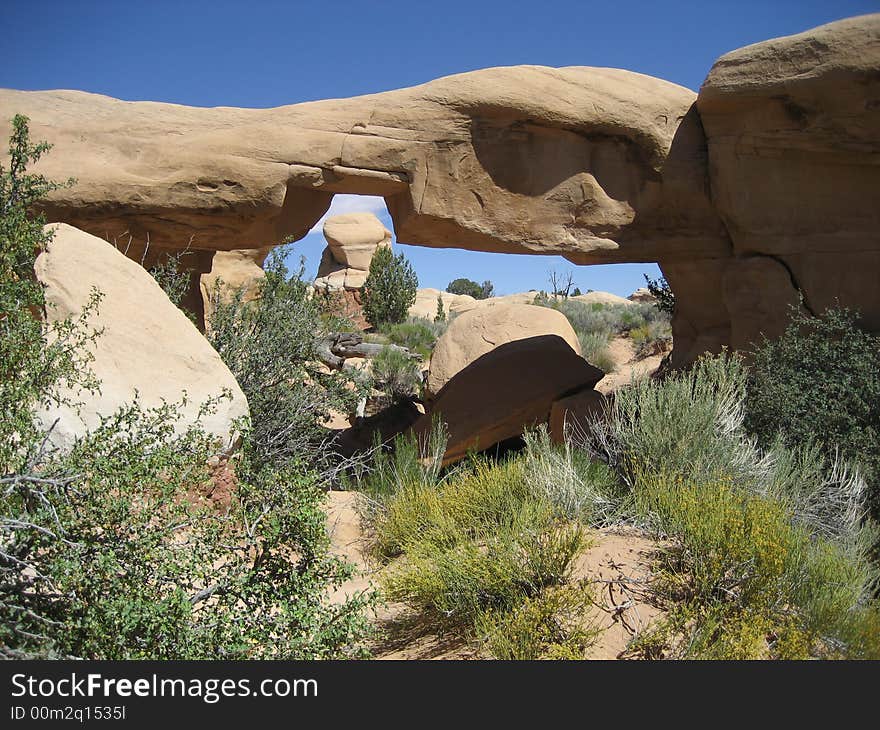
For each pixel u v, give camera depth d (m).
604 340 20.22
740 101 9.24
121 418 3.83
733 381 6.74
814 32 8.69
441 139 9.38
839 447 6.16
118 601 3.01
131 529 3.34
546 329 13.32
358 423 12.47
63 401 4.32
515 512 4.88
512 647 3.68
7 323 4.27
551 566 4.25
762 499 4.87
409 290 28.27
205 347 6.21
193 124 9.16
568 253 9.98
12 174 6.73
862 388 6.75
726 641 3.59
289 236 9.70
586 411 9.72
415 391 14.55
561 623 3.89
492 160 9.56
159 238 9.51
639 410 6.27
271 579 3.67
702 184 9.94
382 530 5.90
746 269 9.88
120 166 8.72
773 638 3.79
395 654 4.08
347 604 3.55
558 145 9.69
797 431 6.38
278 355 8.90
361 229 38.84
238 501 3.95
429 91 9.41
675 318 11.54
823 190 9.48
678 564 4.39
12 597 3.10
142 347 5.79
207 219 9.12
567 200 9.77
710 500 4.61
